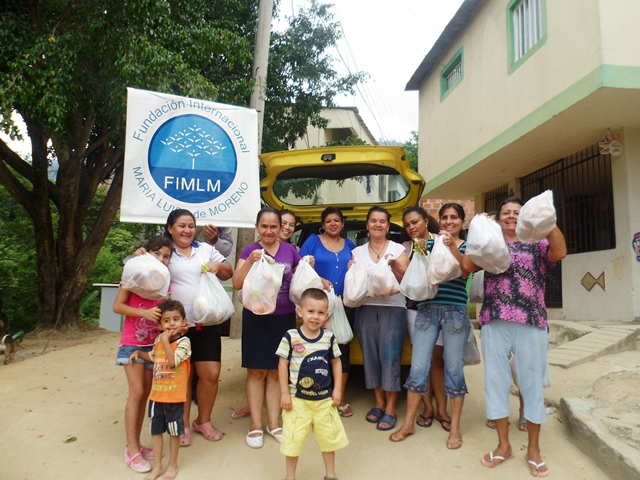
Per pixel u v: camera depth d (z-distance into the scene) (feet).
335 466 10.61
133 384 10.62
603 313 23.79
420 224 12.64
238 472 10.34
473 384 16.28
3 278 37.73
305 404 9.91
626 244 22.47
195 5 27.76
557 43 21.34
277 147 38.04
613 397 12.22
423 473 10.31
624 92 18.65
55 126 21.68
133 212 12.67
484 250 9.71
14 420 13.32
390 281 11.87
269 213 12.09
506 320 10.33
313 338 10.30
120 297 10.69
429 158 37.99
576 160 26.61
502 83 26.32
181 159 13.28
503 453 10.64
